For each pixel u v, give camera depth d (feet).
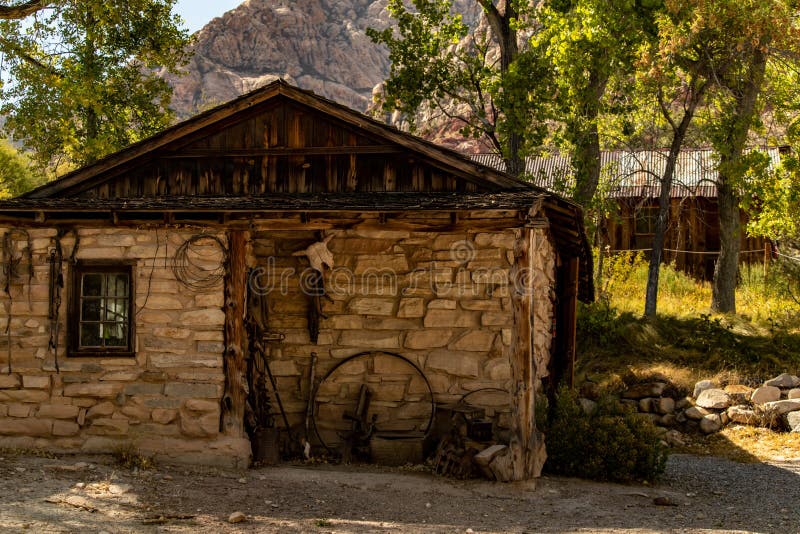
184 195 39.45
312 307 36.88
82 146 71.61
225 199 36.19
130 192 39.75
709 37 67.97
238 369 33.42
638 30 64.80
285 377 36.99
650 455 35.68
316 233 37.09
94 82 71.77
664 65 65.87
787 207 70.23
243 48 385.09
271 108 39.68
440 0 74.74
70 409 33.30
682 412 52.54
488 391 35.06
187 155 39.73
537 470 32.99
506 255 35.29
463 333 35.58
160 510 25.54
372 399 36.17
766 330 67.15
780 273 81.92
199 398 33.17
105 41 75.77
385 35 74.84
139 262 33.78
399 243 36.55
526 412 32.89
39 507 24.16
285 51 390.21
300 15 402.93
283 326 37.22
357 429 35.81
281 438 36.35
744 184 70.49
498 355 35.09
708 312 74.43
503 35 73.77
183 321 33.47
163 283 33.65
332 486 30.45
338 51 397.80
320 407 36.52
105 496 26.53
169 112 83.25
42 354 33.58
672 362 61.77
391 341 36.27
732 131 71.10
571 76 64.34
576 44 63.16
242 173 39.55
